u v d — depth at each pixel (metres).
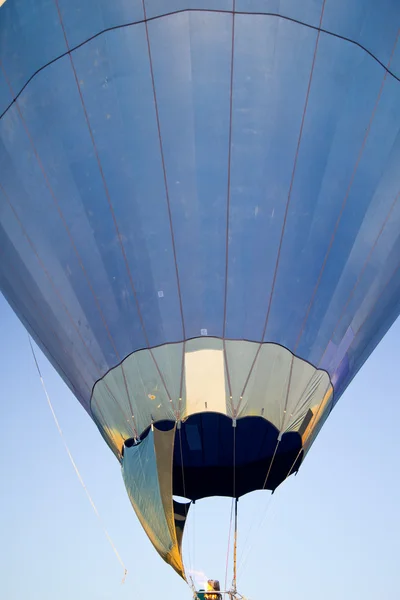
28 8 18.16
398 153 18.16
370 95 17.88
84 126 17.89
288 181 17.61
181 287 17.73
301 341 17.89
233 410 17.58
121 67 17.62
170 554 17.38
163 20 17.45
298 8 17.47
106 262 18.02
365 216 18.08
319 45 17.59
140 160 17.67
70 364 19.08
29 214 18.67
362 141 17.89
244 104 17.48
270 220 17.64
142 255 17.81
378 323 19.06
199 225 17.62
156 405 17.75
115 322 18.08
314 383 18.03
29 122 18.34
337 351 18.31
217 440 20.92
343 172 17.84
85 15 17.77
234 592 17.67
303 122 17.59
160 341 17.80
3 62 18.47
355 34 17.73
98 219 17.97
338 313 18.20
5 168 18.80
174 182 17.61
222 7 17.34
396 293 18.95
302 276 17.81
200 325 17.69
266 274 17.70
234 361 17.62
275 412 17.77
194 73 17.45
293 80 17.52
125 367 18.03
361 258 18.20
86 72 17.80
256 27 17.41
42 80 18.08
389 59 18.00
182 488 21.20
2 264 19.70
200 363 17.64
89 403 18.92
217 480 21.20
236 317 17.69
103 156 17.83
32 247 18.81
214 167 17.53
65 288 18.53
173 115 17.53
